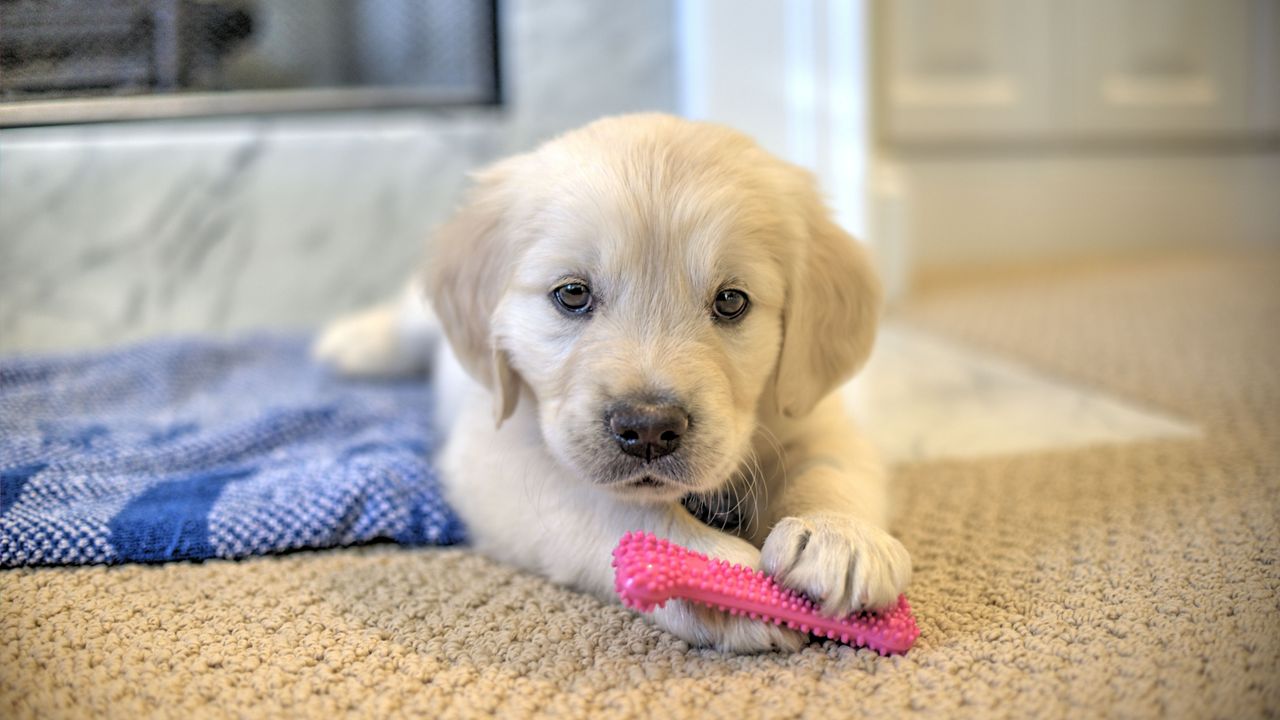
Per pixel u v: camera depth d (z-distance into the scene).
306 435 0.53
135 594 0.36
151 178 0.73
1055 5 1.11
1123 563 0.38
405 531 0.41
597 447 0.35
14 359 0.59
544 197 0.39
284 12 0.67
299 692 0.31
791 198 0.41
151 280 0.74
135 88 0.52
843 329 0.43
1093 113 1.16
